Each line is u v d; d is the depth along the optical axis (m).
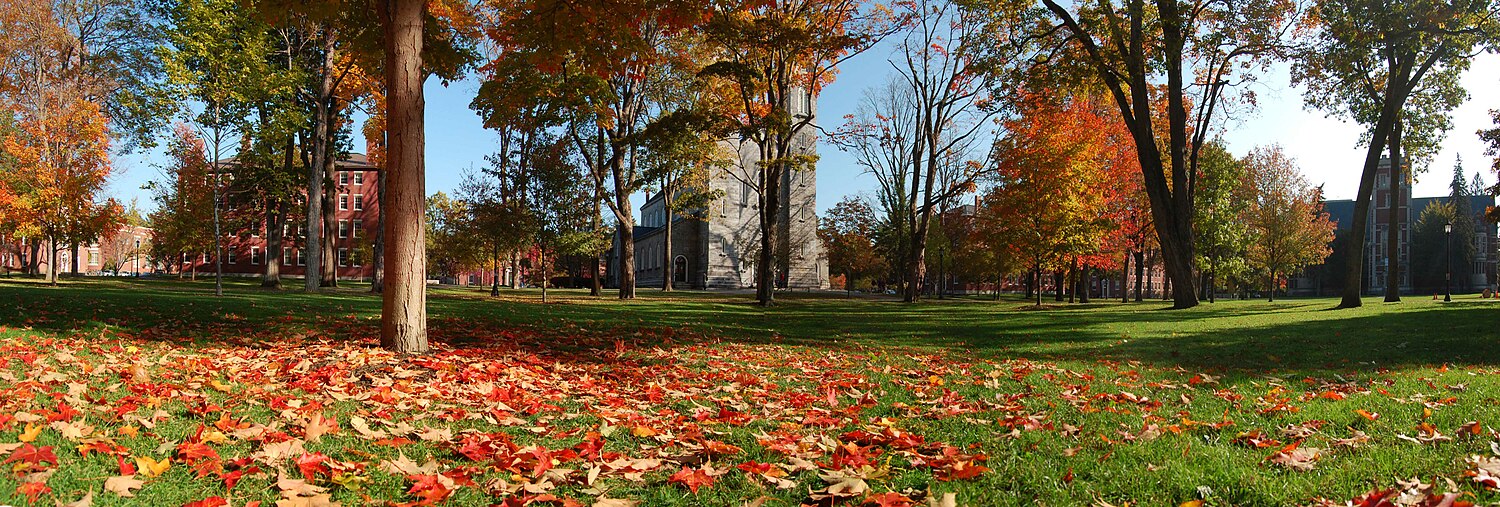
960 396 6.79
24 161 31.33
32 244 43.06
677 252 72.00
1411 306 23.31
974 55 26.58
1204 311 22.31
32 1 31.44
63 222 31.72
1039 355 10.85
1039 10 23.19
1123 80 23.41
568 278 75.25
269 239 31.30
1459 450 4.13
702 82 28.70
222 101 20.45
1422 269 85.75
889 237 51.38
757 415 5.81
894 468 4.04
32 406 4.60
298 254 77.62
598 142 31.73
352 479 3.54
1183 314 21.05
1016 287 88.88
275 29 25.16
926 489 3.64
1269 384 7.45
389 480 3.65
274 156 25.67
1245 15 21.30
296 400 5.39
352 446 4.26
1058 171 27.39
